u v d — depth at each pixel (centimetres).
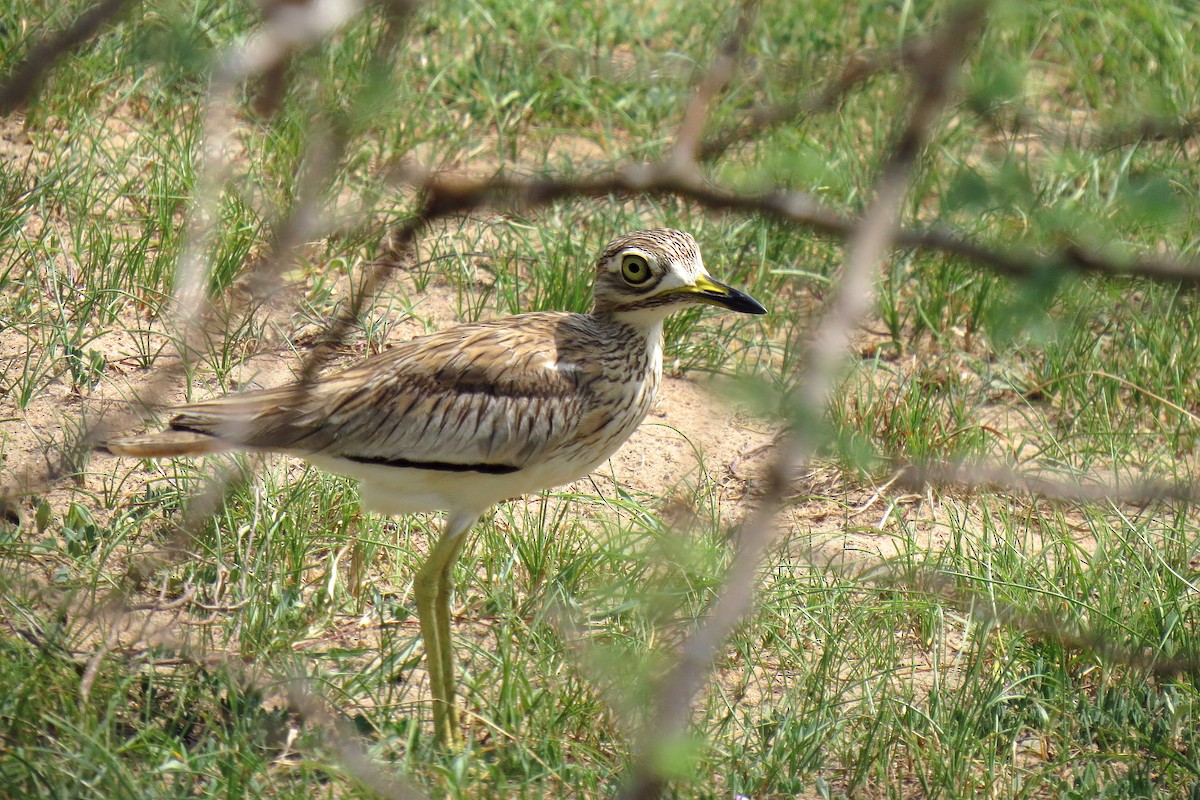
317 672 874
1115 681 925
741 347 1290
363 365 860
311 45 434
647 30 1683
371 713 859
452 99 1566
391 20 378
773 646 956
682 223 1359
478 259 1373
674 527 1028
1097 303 1218
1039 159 1278
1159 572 1020
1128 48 1712
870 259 321
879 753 846
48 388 1128
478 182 415
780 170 514
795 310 1247
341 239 1292
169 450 812
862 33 1680
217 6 1301
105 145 1416
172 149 1378
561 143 1546
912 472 1137
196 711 826
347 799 762
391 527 1039
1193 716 891
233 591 943
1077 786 841
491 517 1036
